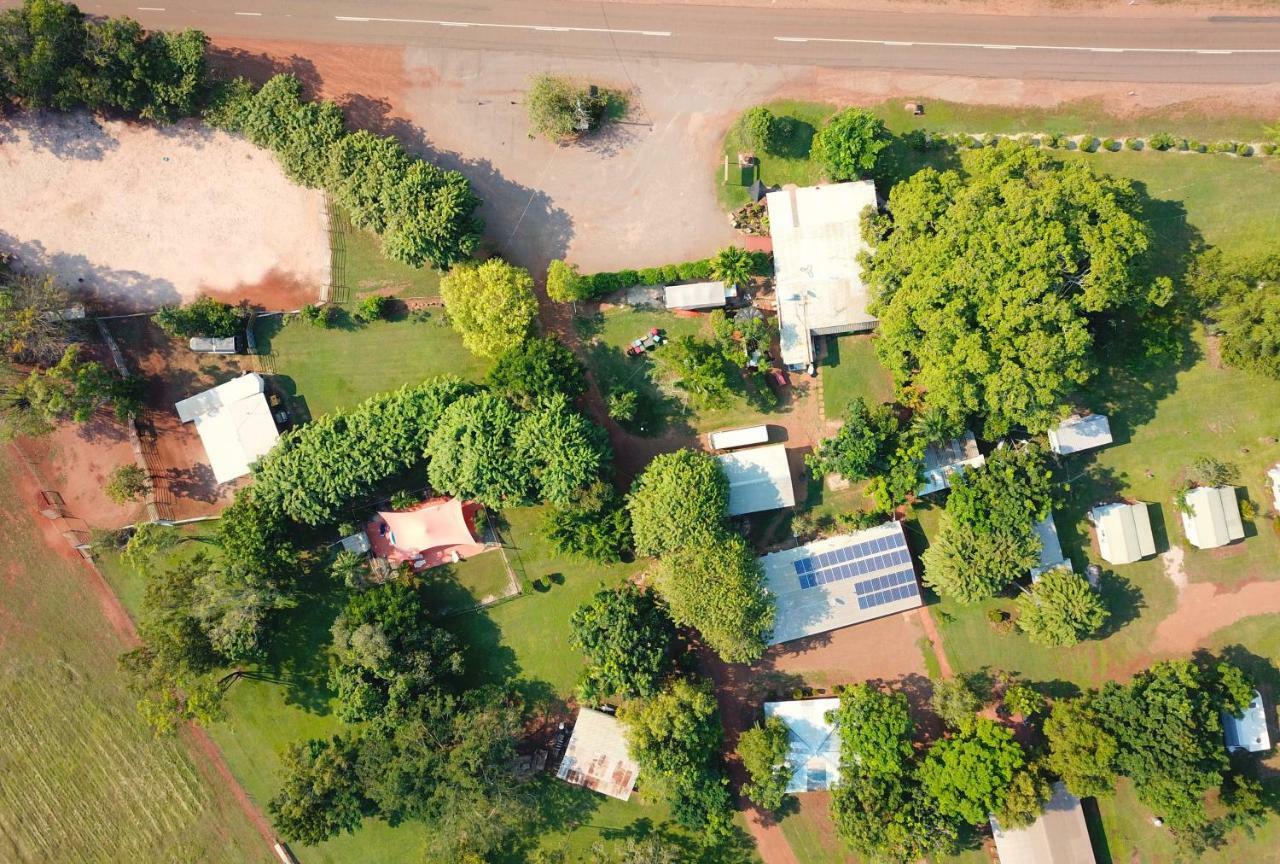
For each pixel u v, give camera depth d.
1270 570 61.62
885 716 57.28
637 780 59.97
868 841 56.62
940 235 55.03
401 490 61.88
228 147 62.34
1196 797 55.81
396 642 58.97
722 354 60.75
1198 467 60.56
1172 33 61.69
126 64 58.41
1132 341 60.59
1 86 59.47
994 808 56.31
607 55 62.62
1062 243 52.56
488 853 62.09
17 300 58.44
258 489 58.94
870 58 62.41
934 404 56.84
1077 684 61.88
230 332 61.19
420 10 62.56
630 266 62.69
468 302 58.47
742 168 62.09
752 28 62.47
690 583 55.50
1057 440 60.31
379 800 57.72
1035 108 62.22
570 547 59.44
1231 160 61.56
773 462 60.38
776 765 59.03
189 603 58.25
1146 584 61.84
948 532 58.09
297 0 62.69
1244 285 57.56
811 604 60.34
